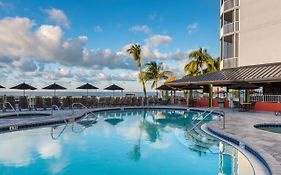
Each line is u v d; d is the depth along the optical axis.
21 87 27.78
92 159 9.43
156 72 46.44
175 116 23.42
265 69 24.59
